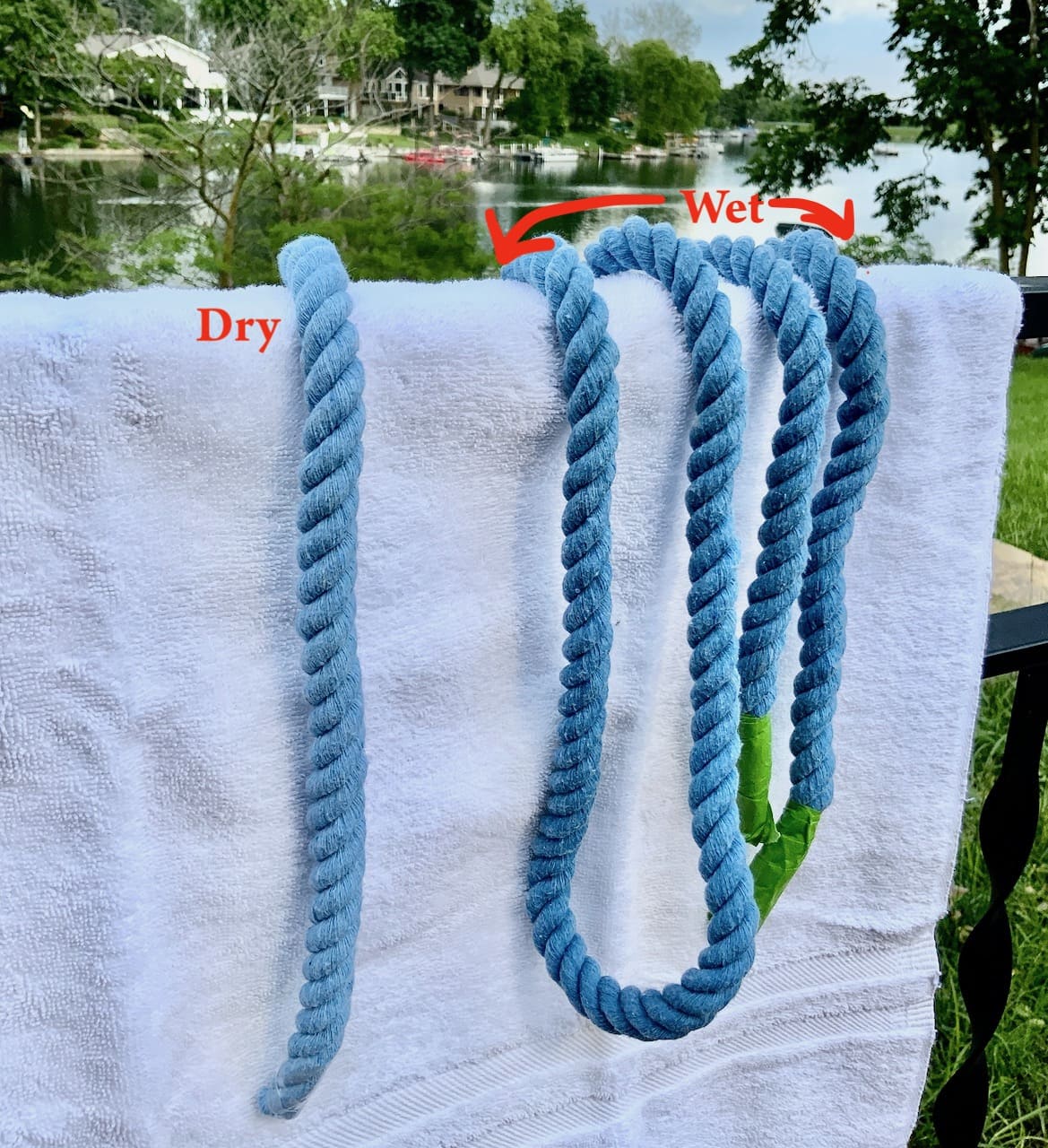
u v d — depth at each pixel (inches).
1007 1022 45.9
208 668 18.3
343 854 19.0
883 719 25.8
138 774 18.3
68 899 18.3
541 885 22.7
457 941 22.9
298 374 17.3
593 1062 25.6
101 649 17.3
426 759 21.0
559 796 21.7
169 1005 19.9
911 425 23.5
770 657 21.4
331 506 17.0
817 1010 28.1
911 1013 28.9
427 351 18.2
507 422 19.1
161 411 16.5
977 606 25.5
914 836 26.9
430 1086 23.8
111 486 16.7
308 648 17.8
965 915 51.4
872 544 24.4
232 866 19.5
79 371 15.9
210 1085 20.9
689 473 20.0
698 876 25.5
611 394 18.6
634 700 22.8
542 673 21.5
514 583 20.6
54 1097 19.4
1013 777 31.9
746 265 21.1
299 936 20.6
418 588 19.8
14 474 16.1
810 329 19.8
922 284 22.8
